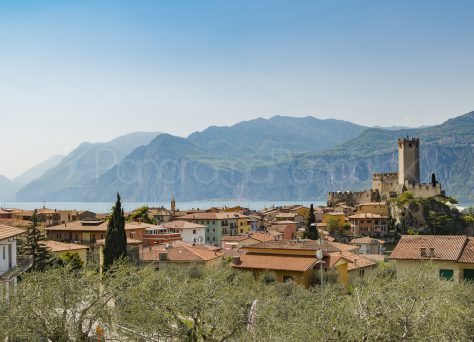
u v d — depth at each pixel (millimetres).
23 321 33031
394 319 29797
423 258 60531
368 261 97000
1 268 48156
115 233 82062
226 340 36188
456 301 39812
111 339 36500
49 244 101188
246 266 81000
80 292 36594
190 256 87188
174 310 37625
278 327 33312
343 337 29078
